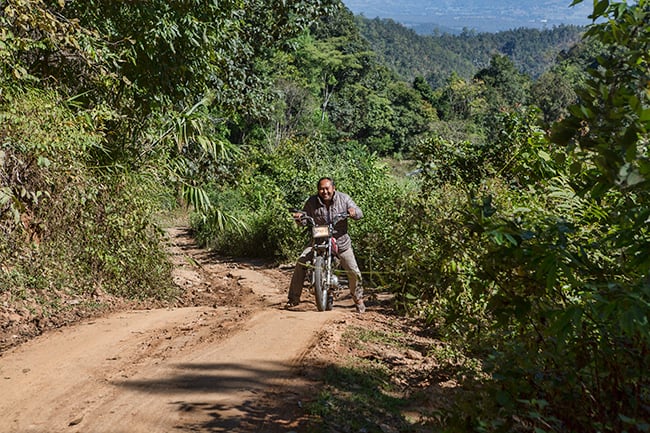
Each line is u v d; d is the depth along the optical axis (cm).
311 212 1039
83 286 1005
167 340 718
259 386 553
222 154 1438
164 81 1351
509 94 14625
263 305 1176
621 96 357
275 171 2116
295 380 570
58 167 975
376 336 772
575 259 416
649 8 412
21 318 826
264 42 2259
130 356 654
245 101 2181
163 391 539
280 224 1841
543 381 443
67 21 1052
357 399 530
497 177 1014
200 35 1372
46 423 477
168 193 1312
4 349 698
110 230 1076
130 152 1290
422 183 1262
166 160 1360
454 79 13638
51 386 559
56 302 915
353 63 9769
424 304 886
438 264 707
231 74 2048
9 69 987
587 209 558
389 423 498
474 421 423
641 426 375
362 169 1720
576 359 447
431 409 536
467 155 1205
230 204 2208
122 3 1258
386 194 1504
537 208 623
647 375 418
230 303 1202
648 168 346
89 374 591
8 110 920
